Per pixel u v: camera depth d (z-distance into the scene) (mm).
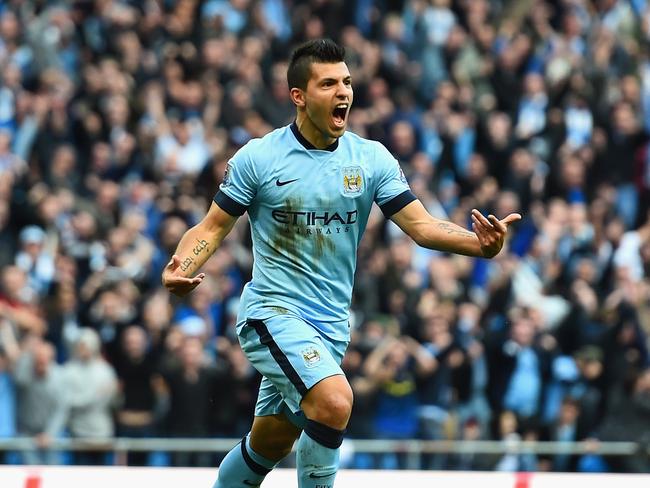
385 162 12367
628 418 23016
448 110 31422
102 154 28766
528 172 29578
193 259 12125
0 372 22094
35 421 21984
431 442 21344
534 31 34656
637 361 24328
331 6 34031
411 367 23031
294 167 12125
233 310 23938
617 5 36438
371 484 15414
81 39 32844
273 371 12078
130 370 22547
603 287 27000
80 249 25766
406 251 25188
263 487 15180
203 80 31000
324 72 11938
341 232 12227
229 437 22359
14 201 26906
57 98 30016
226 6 34062
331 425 11695
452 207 29125
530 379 23234
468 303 24844
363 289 24938
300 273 12211
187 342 22219
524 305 24453
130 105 30328
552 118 31266
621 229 28469
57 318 23328
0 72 30828
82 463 19656
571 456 20047
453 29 33906
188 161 29328
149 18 32531
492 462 20094
